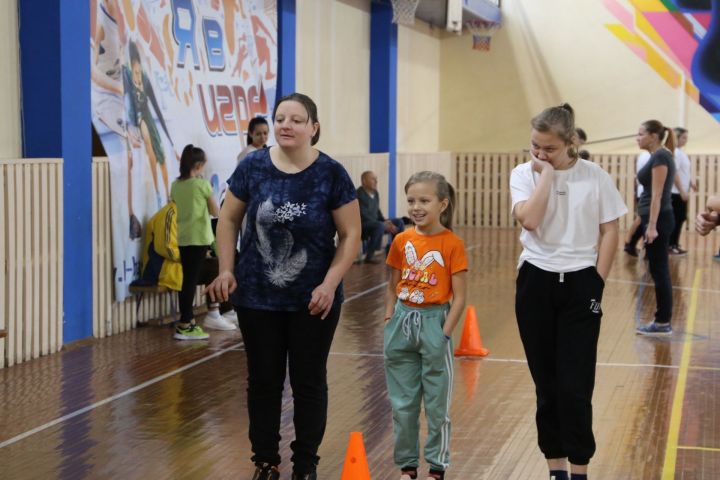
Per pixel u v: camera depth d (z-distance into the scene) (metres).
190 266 9.18
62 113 8.51
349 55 16.53
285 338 4.87
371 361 8.40
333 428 6.29
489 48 22.12
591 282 4.62
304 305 4.75
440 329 4.96
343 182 4.77
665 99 21.23
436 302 4.98
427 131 21.62
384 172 17.58
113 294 9.34
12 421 6.37
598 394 7.27
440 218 5.11
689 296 12.18
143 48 9.77
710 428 6.35
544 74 21.97
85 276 8.92
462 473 5.39
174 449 5.79
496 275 14.02
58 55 8.45
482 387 7.45
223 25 11.52
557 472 4.80
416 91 20.58
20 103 8.52
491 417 6.57
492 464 5.55
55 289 8.49
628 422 6.49
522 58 22.09
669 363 8.38
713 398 7.16
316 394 4.85
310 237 4.71
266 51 12.80
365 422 6.44
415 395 5.05
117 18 9.30
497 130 22.38
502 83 22.27
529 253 4.74
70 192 8.66
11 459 5.58
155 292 9.45
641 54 21.31
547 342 4.74
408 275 5.02
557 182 4.68
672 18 21.06
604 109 21.62
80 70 8.75
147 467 5.45
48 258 8.40
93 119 8.99
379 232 15.39
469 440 6.02
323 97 15.36
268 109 12.89
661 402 7.03
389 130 17.81
